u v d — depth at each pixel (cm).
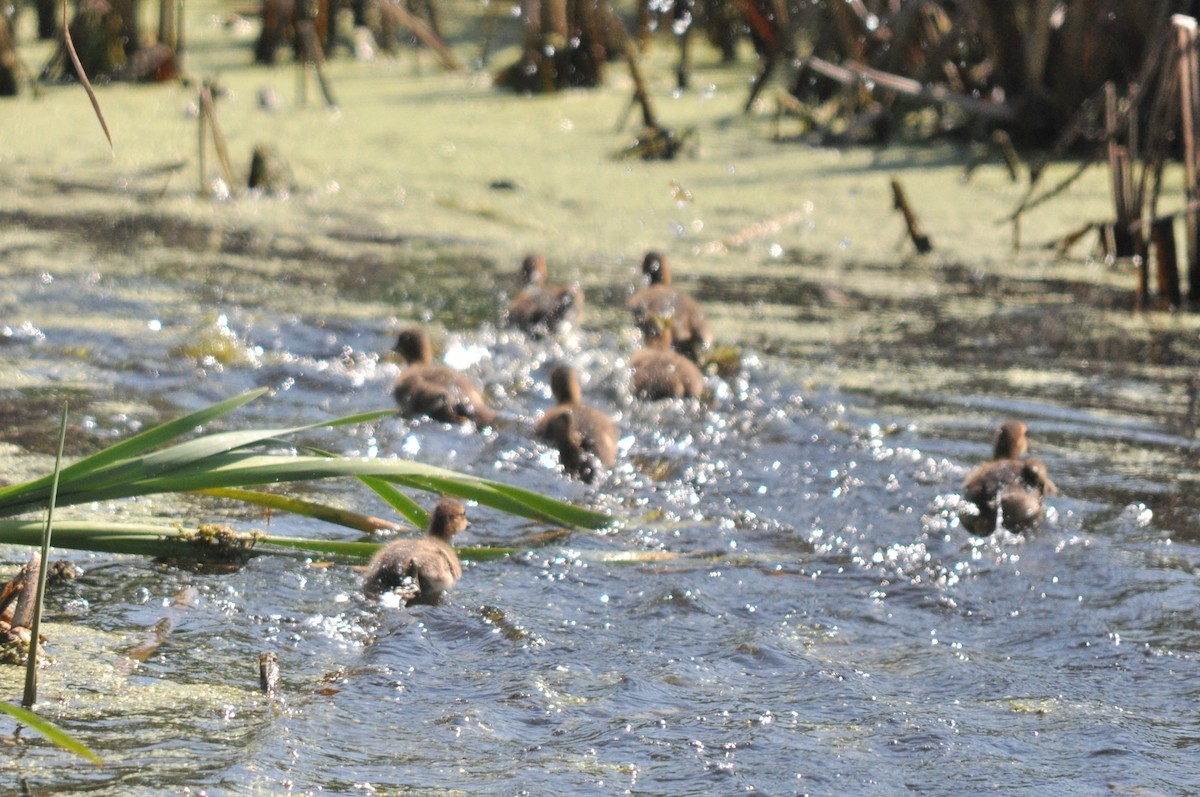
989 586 1479
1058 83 3516
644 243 2977
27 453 1720
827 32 4012
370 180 3369
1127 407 2080
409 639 1286
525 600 1399
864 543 1598
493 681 1212
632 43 4159
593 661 1266
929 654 1310
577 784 1033
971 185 3409
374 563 1413
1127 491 1753
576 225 3084
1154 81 3269
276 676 1175
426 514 1526
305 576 1423
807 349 2334
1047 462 1853
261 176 3266
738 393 2122
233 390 2041
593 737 1112
